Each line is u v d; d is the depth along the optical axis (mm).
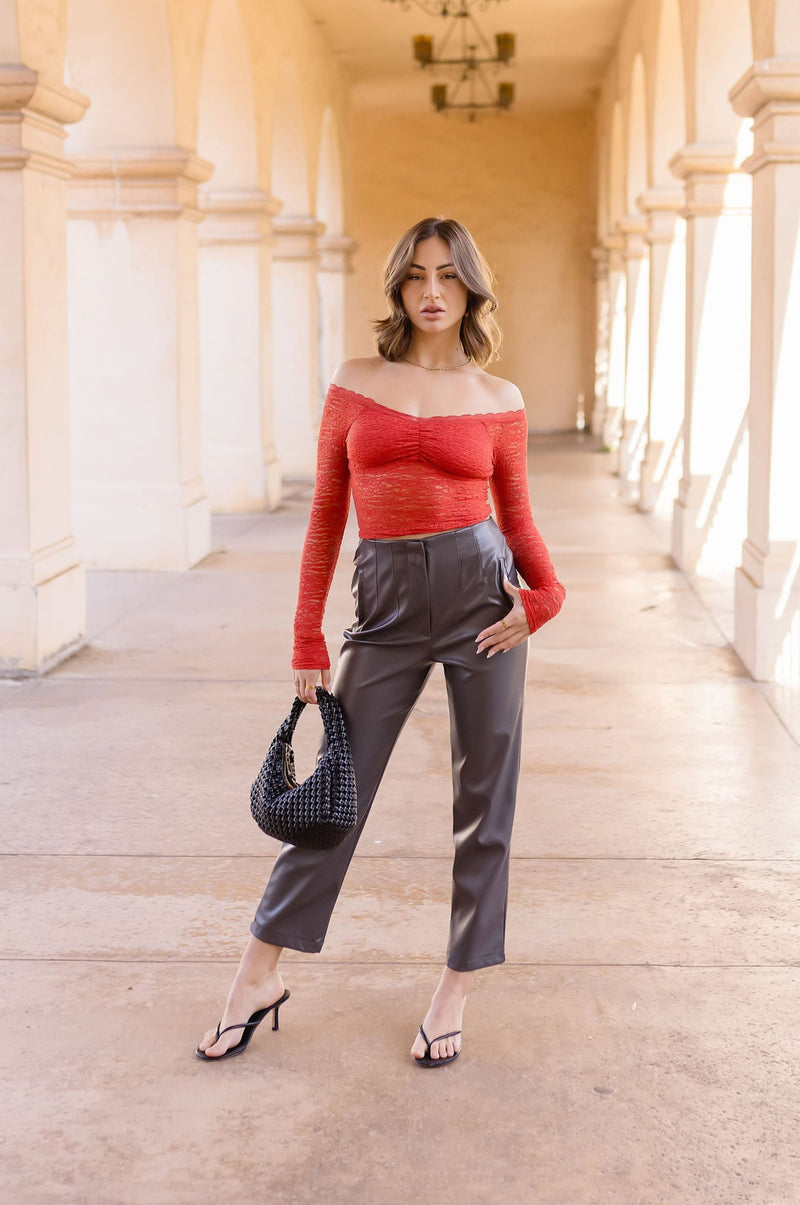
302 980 3367
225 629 7645
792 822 4555
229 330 12414
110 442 9594
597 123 21203
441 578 2846
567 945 3578
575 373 23047
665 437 12773
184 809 4652
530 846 4312
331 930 3668
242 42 11523
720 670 6703
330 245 18266
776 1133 2701
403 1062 2973
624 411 15297
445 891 3939
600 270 21016
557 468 16984
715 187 9242
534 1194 2492
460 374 2881
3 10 6117
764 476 6504
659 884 4004
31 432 6508
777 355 6340
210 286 12367
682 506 9609
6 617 6484
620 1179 2541
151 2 8898
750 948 3566
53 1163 2596
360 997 3281
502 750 2918
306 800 2785
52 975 3391
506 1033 3105
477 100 21297
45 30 6445
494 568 2879
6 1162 2600
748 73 6148
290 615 8039
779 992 3316
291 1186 2521
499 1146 2650
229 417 12570
